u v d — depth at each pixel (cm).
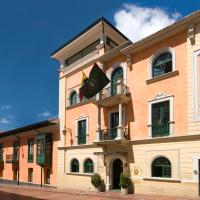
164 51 2052
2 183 3681
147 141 2055
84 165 2591
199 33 1853
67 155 2797
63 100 2945
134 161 2128
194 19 1858
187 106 1858
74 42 2811
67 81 2944
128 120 2225
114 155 2269
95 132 2505
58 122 2991
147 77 2131
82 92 2317
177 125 1898
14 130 3584
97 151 2466
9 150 3959
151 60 2122
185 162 1820
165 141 1947
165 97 1992
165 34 2020
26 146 3547
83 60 2748
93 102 2436
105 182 2331
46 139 3116
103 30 2573
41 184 3094
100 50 2566
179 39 1964
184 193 1797
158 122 2025
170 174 1900
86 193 2212
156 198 1770
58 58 3092
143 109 2127
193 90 1839
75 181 2650
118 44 2766
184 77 1903
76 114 2761
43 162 3067
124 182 2094
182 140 1853
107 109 2417
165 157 1938
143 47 2178
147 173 2027
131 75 2255
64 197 2078
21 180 3556
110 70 2438
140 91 2169
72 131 2780
